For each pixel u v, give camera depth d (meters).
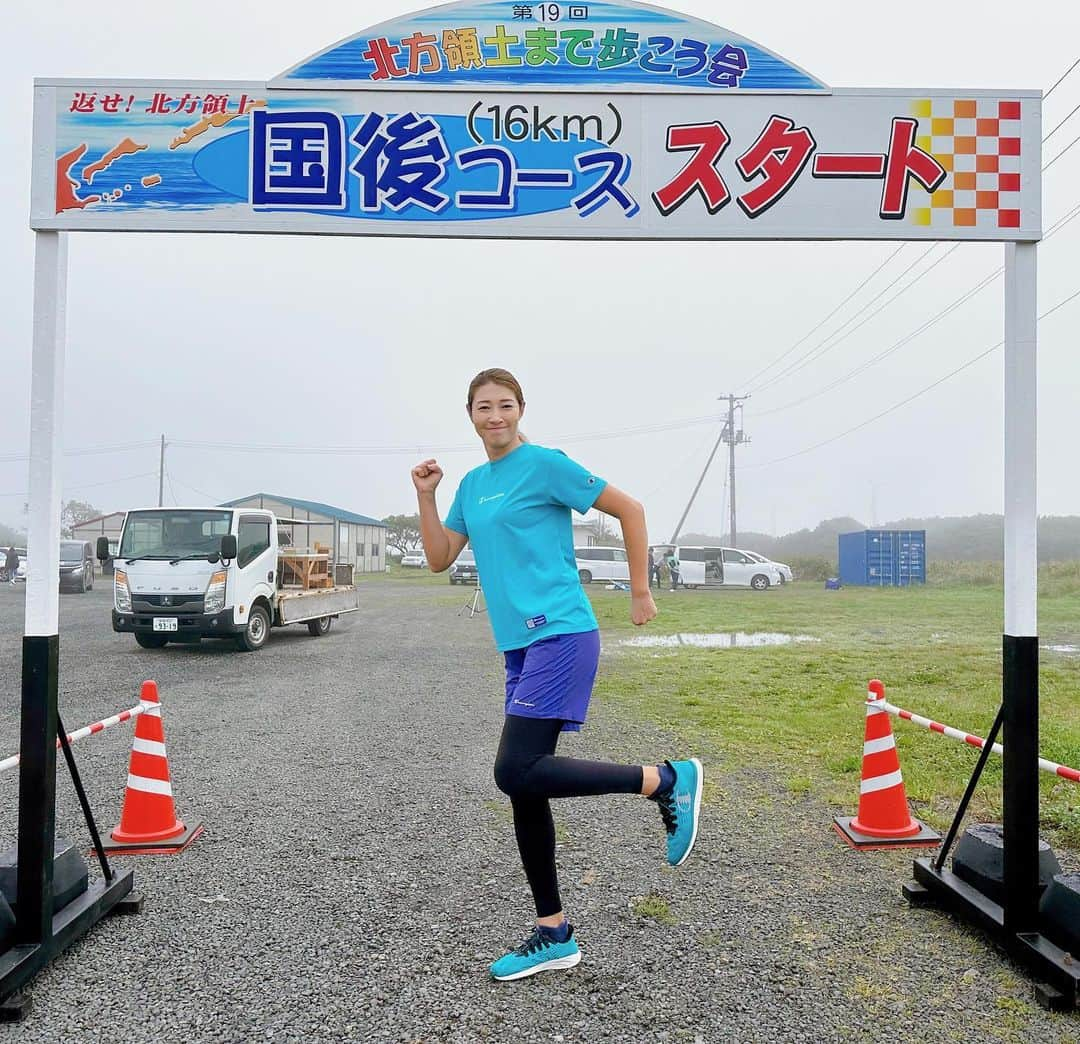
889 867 3.65
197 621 11.01
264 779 5.24
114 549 27.80
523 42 3.05
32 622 2.79
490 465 2.80
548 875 2.71
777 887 3.44
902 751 5.46
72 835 4.20
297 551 14.45
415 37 3.03
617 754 5.70
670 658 10.84
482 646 12.79
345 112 3.03
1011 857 2.81
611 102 3.06
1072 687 8.12
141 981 2.70
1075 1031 2.39
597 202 3.06
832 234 3.07
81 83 2.96
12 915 2.71
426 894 3.40
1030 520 2.89
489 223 3.06
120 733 6.66
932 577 35.31
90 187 2.96
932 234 3.05
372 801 4.75
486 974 2.73
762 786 4.92
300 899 3.36
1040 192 3.04
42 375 2.86
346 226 3.04
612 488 2.67
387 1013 2.50
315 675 9.75
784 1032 2.39
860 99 3.05
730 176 3.07
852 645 12.17
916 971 2.74
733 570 31.89
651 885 3.47
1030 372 2.94
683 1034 2.38
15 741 6.38
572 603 2.62
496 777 2.58
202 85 3.00
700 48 3.06
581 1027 2.42
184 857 3.85
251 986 2.66
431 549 2.97
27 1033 2.41
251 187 3.01
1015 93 3.05
